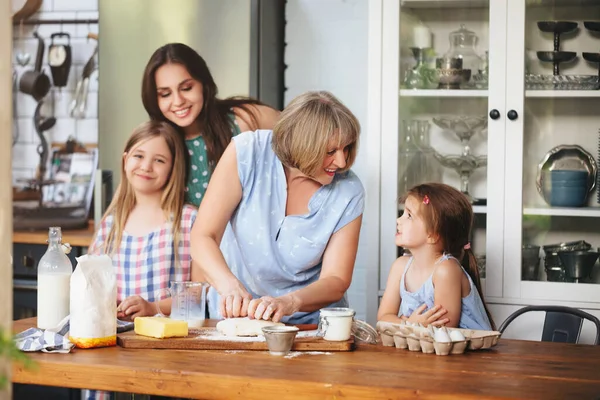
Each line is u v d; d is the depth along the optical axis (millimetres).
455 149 2973
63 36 3807
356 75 3365
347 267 2211
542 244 2910
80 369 1643
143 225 3041
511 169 2918
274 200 2225
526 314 2893
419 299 2283
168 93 3111
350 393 1484
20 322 2125
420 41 2986
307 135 1996
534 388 1483
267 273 2238
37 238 3338
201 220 2217
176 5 3125
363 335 1940
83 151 3781
